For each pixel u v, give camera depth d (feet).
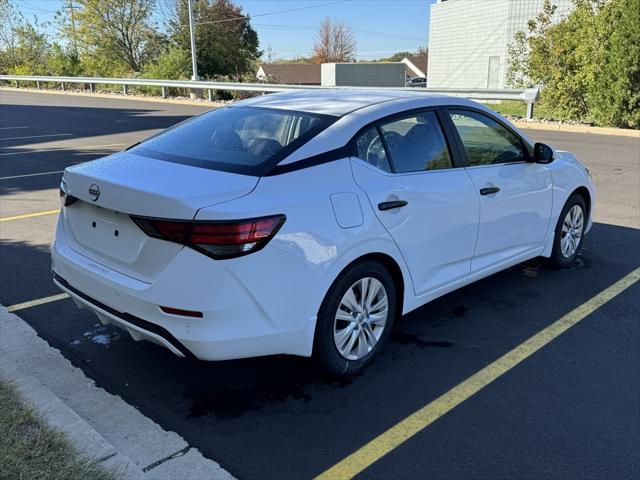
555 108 60.39
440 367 12.19
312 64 260.21
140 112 68.69
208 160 11.03
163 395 11.17
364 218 11.07
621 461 9.28
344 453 9.52
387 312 12.19
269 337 10.06
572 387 11.43
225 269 9.43
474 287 16.58
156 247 9.77
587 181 17.94
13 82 131.85
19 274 17.29
